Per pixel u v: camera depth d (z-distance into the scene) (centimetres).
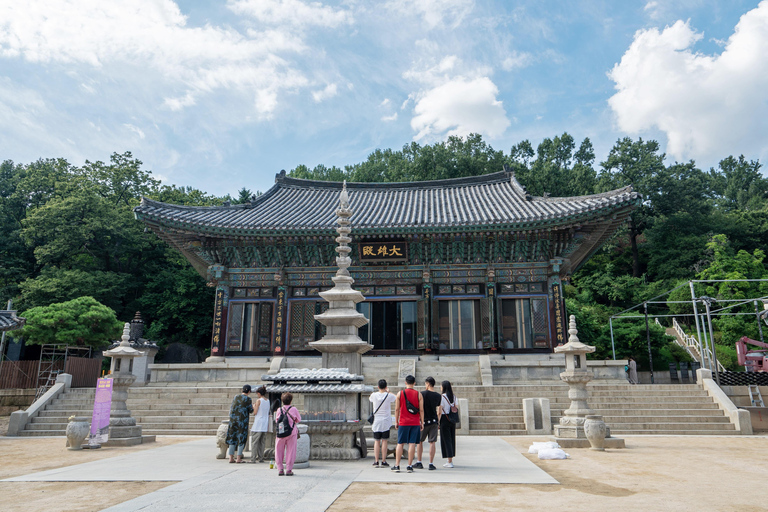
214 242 2900
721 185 9881
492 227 2617
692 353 4356
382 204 3438
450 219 2783
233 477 870
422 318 2780
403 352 2775
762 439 1612
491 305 2750
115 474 920
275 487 775
